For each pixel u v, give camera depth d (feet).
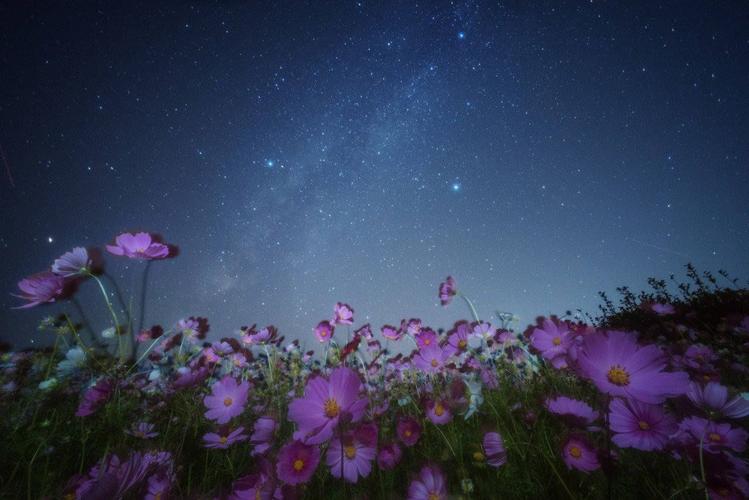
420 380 3.05
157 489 1.25
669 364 2.20
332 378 1.19
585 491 1.25
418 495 1.30
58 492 1.34
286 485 1.27
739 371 2.53
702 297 6.01
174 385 2.38
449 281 2.72
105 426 1.99
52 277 1.68
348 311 3.34
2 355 2.49
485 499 1.30
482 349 2.66
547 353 1.96
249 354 3.16
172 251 1.91
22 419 1.98
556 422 1.70
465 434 1.87
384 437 1.80
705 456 1.15
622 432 1.14
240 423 2.14
